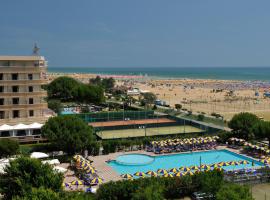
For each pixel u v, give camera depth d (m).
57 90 146.12
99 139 81.69
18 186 38.53
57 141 66.44
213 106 157.25
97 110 129.50
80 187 52.28
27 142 75.75
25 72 77.31
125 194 43.44
